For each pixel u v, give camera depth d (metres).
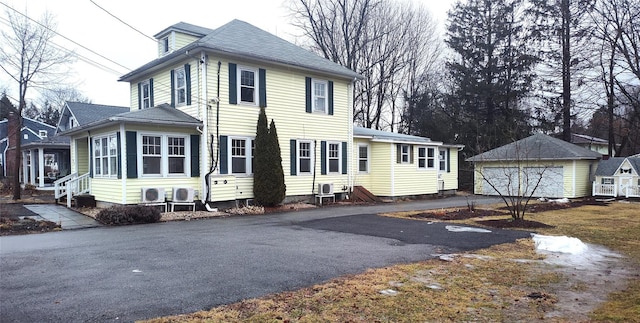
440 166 25.41
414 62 36.47
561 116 29.38
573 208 16.88
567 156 22.05
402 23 35.12
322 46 32.44
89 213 13.22
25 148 26.14
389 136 22.08
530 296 4.98
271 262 6.65
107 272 5.97
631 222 12.14
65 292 4.99
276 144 15.87
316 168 18.25
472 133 33.16
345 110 19.50
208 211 14.26
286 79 17.20
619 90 25.95
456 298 4.87
